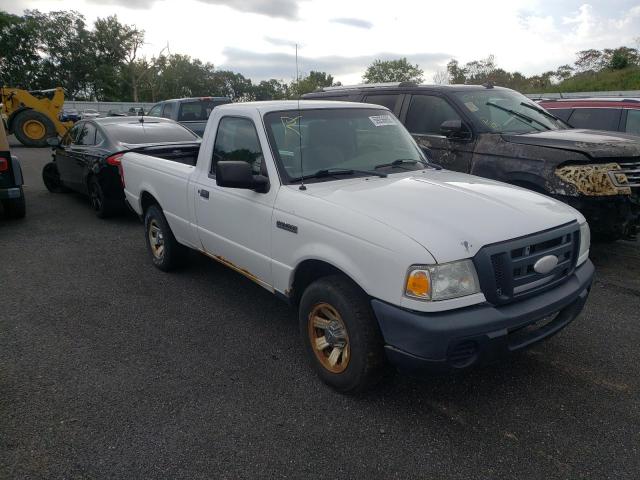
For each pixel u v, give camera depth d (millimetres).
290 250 3453
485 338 2701
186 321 4465
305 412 3146
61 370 3650
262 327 4340
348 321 3035
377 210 3043
